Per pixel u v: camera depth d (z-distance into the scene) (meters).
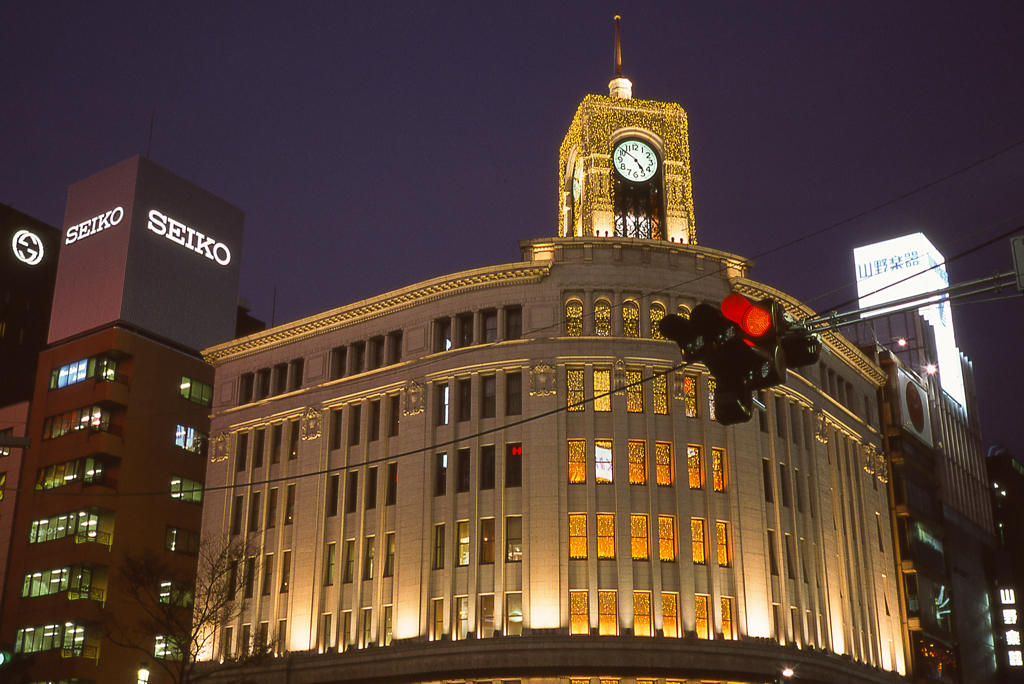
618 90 78.19
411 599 56.97
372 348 64.88
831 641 61.16
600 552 54.78
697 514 56.56
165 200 87.19
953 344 97.56
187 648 54.94
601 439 56.91
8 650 40.59
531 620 53.44
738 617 55.25
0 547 76.81
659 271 60.81
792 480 61.69
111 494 74.69
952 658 76.25
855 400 73.44
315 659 59.31
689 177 74.50
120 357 79.56
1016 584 121.50
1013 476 128.88
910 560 73.38
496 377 58.84
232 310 90.75
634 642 52.75
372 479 61.91
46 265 107.31
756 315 12.59
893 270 95.00
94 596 71.75
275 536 64.50
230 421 69.81
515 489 56.38
